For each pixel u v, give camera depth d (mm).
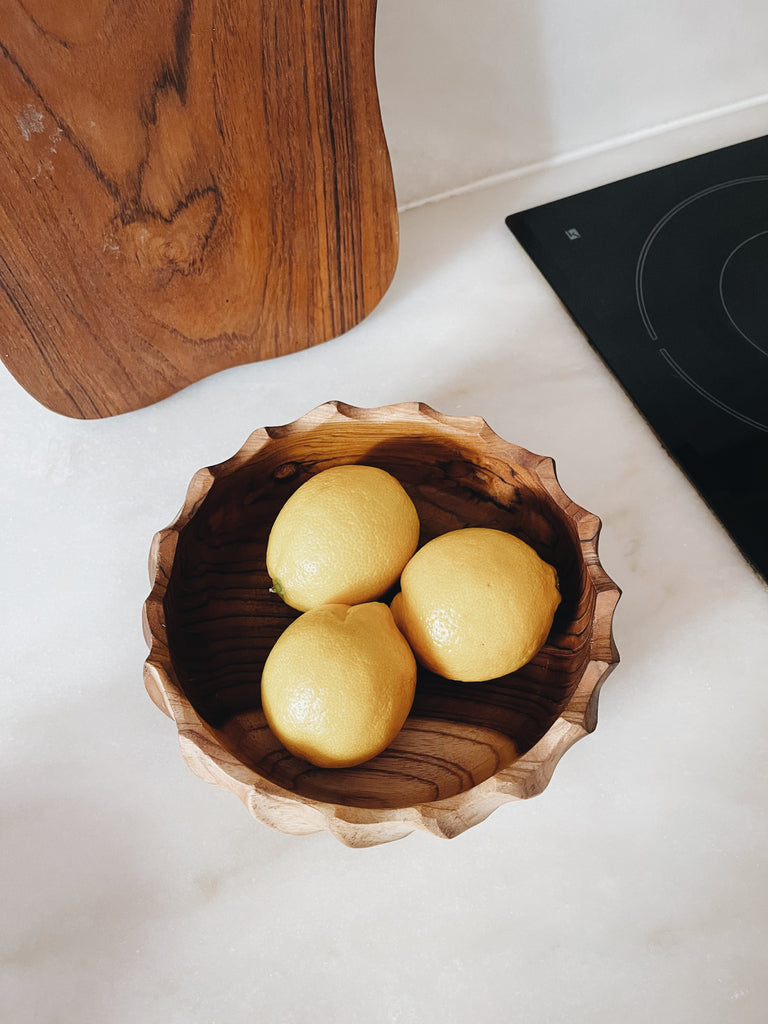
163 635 492
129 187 591
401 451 597
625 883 552
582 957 531
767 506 663
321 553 515
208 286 674
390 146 810
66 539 691
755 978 522
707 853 560
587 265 809
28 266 602
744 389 723
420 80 769
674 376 732
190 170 603
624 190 855
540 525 580
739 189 850
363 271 728
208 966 534
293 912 548
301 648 478
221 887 557
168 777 594
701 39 821
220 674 552
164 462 724
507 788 440
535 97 819
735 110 886
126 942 542
